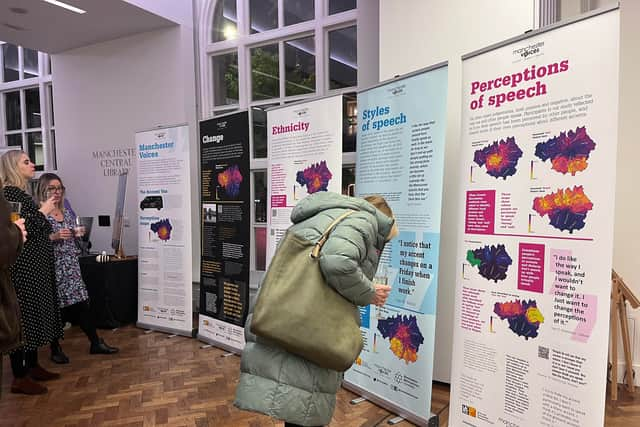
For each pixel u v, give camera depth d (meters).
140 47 5.32
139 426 2.58
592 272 1.71
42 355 3.84
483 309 2.10
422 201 2.47
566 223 1.78
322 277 1.56
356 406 2.77
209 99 5.33
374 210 1.72
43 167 6.84
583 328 1.74
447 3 2.96
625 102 2.98
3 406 2.84
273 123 3.38
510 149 1.98
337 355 1.53
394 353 2.65
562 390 1.80
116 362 3.62
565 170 1.79
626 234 3.03
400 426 2.51
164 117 5.25
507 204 2.00
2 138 7.19
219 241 3.91
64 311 3.90
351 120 4.22
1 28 5.05
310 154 3.12
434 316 2.41
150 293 4.52
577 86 1.74
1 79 7.06
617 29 1.63
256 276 4.83
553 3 2.71
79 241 4.78
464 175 2.19
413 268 2.53
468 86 2.16
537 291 1.89
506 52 1.99
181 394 3.00
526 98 1.91
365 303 1.63
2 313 1.85
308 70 4.84
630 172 3.00
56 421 2.65
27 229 2.92
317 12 4.60
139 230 4.57
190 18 5.17
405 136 2.56
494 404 2.05
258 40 5.00
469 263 2.16
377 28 4.06
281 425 2.57
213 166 3.93
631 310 3.04
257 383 1.58
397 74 3.21
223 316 3.90
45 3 4.41
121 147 5.55
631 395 2.86
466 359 2.17
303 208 1.75
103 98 5.64
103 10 4.59
